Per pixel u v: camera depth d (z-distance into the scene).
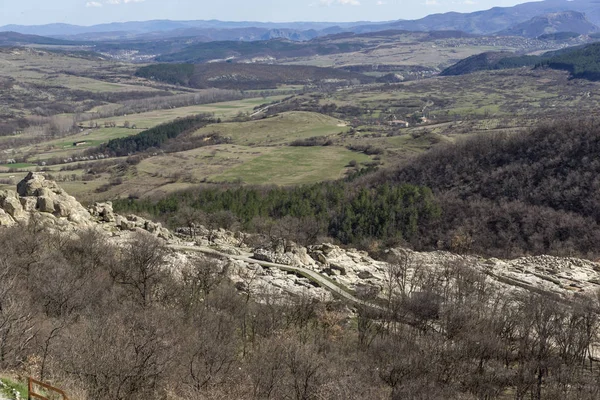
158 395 47.19
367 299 90.44
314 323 77.75
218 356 53.19
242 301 77.69
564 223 143.12
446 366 58.84
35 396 38.16
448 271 100.69
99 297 68.75
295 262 111.75
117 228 117.69
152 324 54.16
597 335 76.56
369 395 50.03
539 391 58.81
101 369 46.00
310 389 49.94
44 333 53.41
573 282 108.81
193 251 112.56
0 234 84.44
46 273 69.25
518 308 79.62
